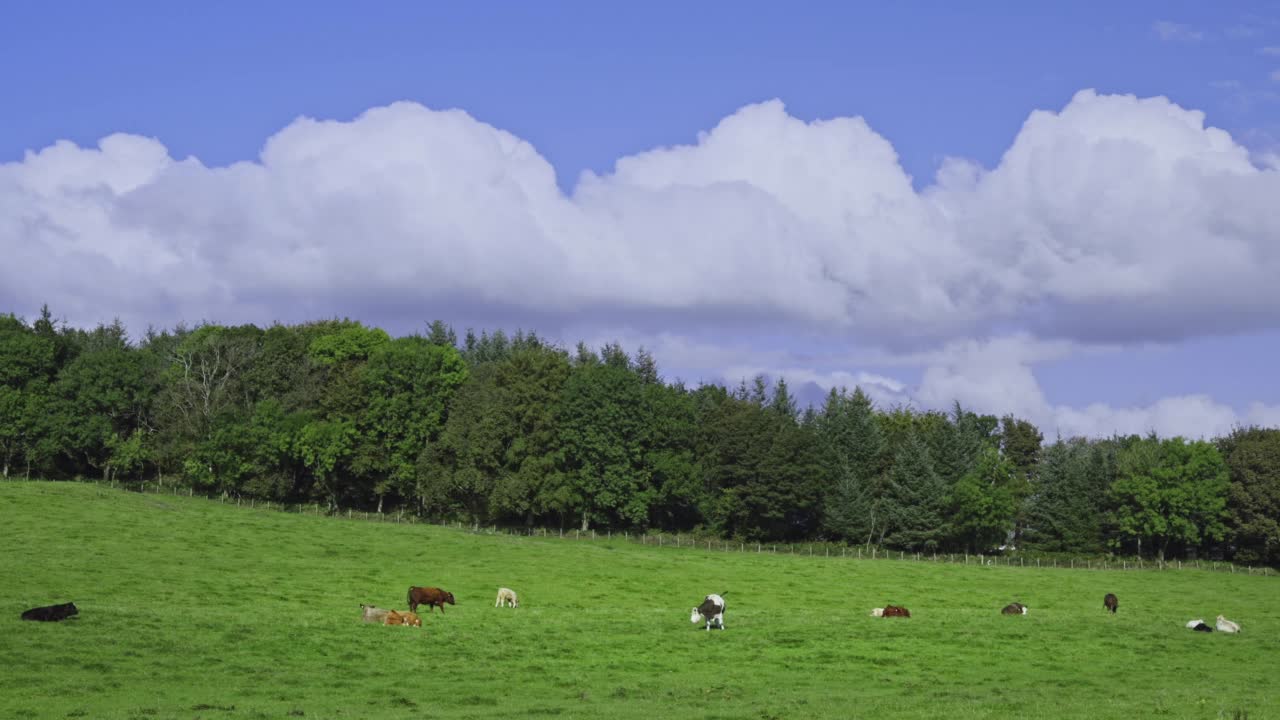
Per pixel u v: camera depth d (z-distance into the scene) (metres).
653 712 29.53
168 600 50.59
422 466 109.12
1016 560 107.25
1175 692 33.50
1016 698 32.31
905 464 113.62
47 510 77.94
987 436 143.88
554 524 113.06
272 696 31.23
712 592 66.25
